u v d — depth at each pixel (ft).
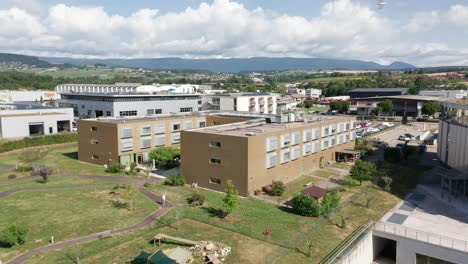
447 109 231.71
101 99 356.59
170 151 236.02
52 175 214.69
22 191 181.06
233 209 147.23
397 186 197.47
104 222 141.79
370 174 199.31
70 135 340.18
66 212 152.05
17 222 140.36
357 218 153.28
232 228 138.31
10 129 319.27
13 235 120.26
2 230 129.70
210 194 180.24
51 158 266.16
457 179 176.45
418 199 177.88
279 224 143.23
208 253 117.29
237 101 452.76
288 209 161.27
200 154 191.72
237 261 115.24
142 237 129.39
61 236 128.77
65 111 365.40
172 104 390.63
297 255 121.39
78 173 221.05
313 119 262.67
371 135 365.40
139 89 542.16
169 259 107.45
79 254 115.75
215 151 185.78
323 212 153.58
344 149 272.51
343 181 206.59
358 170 197.16
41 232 131.75
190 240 126.31
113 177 211.20
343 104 535.19
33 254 115.75
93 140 247.70
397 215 157.89
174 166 239.71
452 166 216.54
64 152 291.58
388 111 516.32
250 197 176.55
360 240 135.33
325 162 247.50
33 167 222.69
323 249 126.72
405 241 138.51
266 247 125.18
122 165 226.17
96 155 247.50
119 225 139.13
